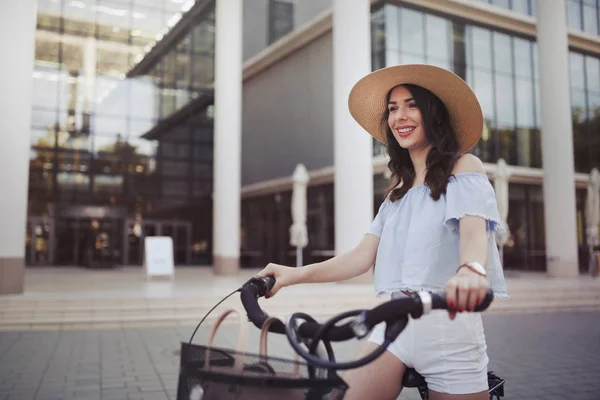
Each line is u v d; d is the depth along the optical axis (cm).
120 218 2906
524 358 762
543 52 1991
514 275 2138
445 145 185
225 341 867
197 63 3072
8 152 1242
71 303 1113
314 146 2727
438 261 177
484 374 181
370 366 179
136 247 2952
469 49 2538
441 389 176
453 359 174
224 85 2139
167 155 3016
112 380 628
